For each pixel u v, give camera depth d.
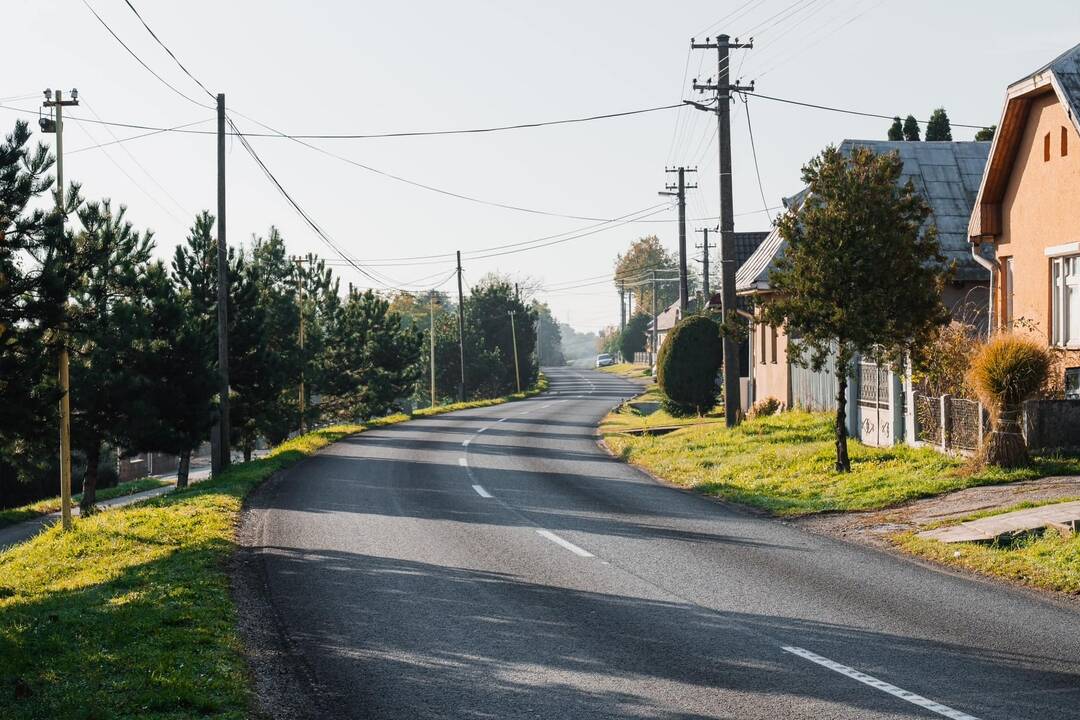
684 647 7.63
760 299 19.06
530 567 11.04
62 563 13.13
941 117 35.41
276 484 20.36
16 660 7.07
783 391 31.64
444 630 8.25
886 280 17.45
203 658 7.20
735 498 17.25
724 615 8.69
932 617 8.53
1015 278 20.83
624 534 13.42
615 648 7.63
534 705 6.27
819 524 14.18
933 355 18.20
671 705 6.22
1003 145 20.61
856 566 10.98
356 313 61.94
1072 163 18.72
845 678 6.74
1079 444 16.44
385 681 6.82
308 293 55.75
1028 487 14.53
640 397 64.50
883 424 21.48
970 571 10.66
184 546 12.61
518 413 49.16
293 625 8.45
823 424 24.86
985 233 21.41
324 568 11.09
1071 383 18.59
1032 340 16.44
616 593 9.65
